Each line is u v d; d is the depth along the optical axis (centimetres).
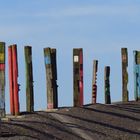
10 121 5066
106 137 5056
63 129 5072
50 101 5838
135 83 6725
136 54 6706
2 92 5134
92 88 6300
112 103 6462
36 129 4884
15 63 5456
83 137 4972
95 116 5581
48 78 5844
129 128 5347
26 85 5638
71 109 5753
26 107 5641
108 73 6462
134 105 6322
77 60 6053
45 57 5850
